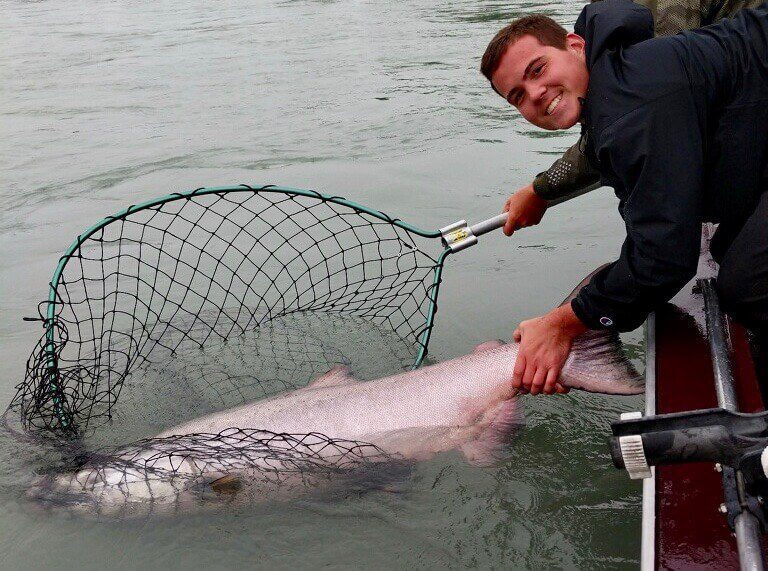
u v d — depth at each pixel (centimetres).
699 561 146
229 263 296
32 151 444
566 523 183
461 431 209
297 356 244
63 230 333
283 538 186
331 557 181
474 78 538
